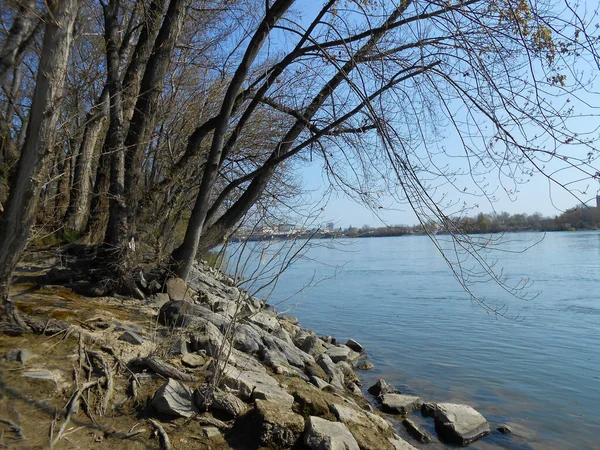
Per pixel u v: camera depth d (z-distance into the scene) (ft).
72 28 17.70
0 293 17.99
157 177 42.70
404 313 59.41
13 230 17.58
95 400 15.60
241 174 41.91
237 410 16.33
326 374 28.27
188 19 37.91
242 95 31.35
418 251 200.44
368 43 26.32
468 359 38.88
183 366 18.47
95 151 44.52
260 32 26.86
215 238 31.12
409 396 28.12
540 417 27.04
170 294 27.66
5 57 27.45
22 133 37.86
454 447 23.06
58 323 19.06
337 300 70.95
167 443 14.21
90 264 28.12
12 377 15.42
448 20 22.38
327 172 27.30
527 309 59.88
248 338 24.06
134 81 30.48
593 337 45.37
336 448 15.02
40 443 13.12
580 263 112.37
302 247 18.83
